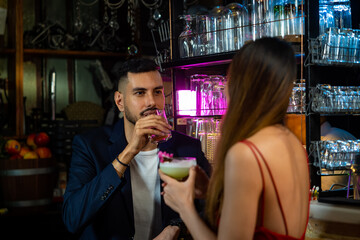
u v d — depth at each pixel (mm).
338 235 1782
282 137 1151
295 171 1161
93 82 4828
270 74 1148
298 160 1199
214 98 2701
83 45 4434
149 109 1849
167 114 2889
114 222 1879
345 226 1766
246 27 2475
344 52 2256
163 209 1937
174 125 2781
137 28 4379
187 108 2764
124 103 1909
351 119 2604
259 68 1155
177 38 2828
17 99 4086
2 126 4148
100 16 4816
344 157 2207
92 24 4477
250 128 1141
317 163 2219
